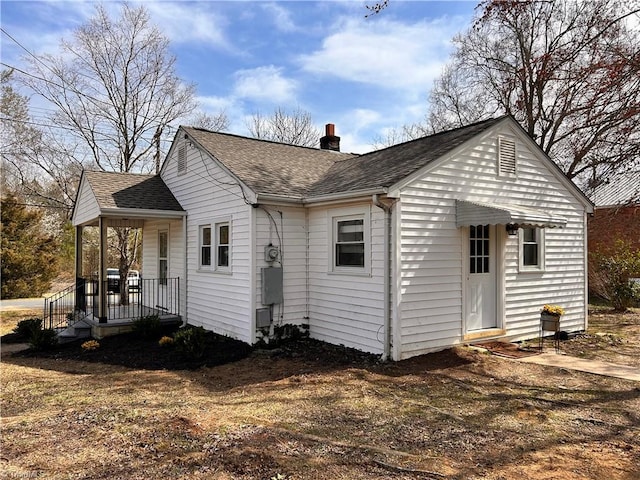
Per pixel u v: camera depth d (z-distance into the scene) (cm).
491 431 476
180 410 548
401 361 775
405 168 834
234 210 975
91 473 374
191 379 719
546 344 941
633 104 793
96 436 460
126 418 518
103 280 1076
